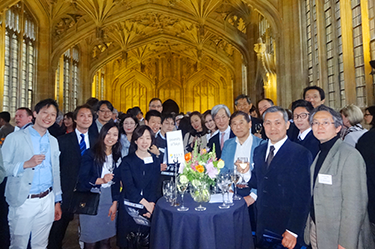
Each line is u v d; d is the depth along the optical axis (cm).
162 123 439
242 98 488
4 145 256
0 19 1041
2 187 283
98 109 427
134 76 2498
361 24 588
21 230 257
